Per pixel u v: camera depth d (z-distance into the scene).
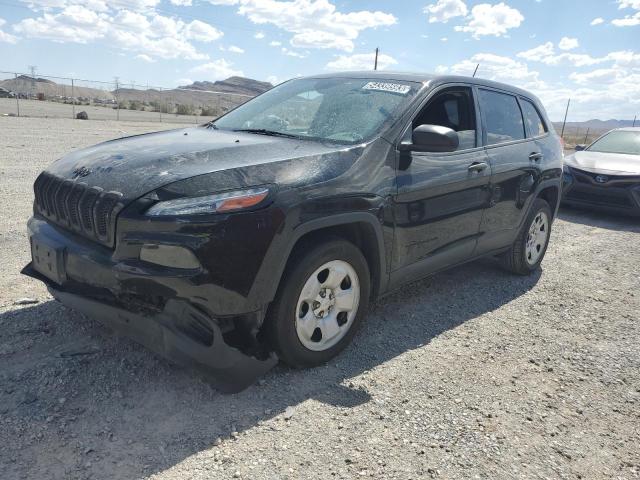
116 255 2.78
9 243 5.33
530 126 5.49
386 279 3.74
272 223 2.85
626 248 7.30
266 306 2.99
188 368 3.19
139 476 2.35
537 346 3.99
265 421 2.80
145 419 2.74
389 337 3.94
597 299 5.12
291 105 4.32
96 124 23.67
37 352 3.28
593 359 3.85
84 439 2.55
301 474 2.43
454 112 4.37
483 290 5.14
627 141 10.48
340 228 3.43
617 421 3.10
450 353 3.76
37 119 24.25
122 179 2.90
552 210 5.95
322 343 3.37
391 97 3.99
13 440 2.50
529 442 2.83
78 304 3.10
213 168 2.94
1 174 8.99
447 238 4.22
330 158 3.31
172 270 2.64
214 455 2.51
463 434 2.84
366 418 2.90
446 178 4.03
